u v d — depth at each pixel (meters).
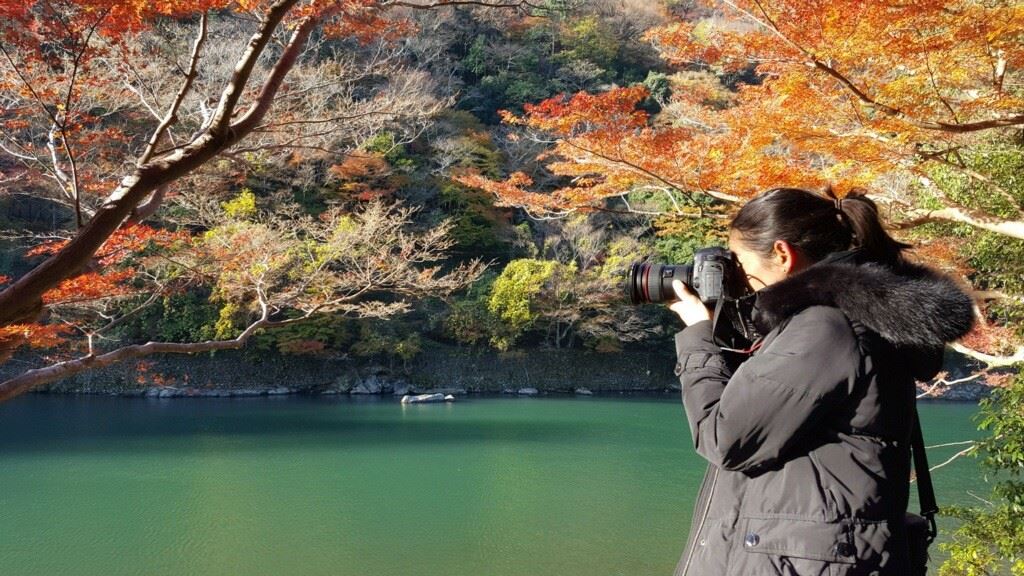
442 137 29.25
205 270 7.48
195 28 10.06
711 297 1.32
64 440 19.27
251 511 12.77
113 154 7.25
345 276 8.76
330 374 30.83
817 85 5.34
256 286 7.82
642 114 5.73
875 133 5.41
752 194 5.78
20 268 24.95
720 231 6.96
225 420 23.02
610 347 31.36
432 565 10.09
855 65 5.07
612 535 11.55
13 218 24.03
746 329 1.36
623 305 30.39
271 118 6.84
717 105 18.44
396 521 12.27
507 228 31.88
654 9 34.97
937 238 7.05
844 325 1.16
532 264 30.50
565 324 33.31
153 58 6.55
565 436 20.77
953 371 30.30
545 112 5.90
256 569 9.86
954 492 13.30
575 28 35.12
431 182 29.98
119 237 5.94
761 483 1.18
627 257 29.70
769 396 1.13
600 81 35.06
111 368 28.22
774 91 5.71
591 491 14.42
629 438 20.53
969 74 5.53
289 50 4.11
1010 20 4.43
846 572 1.08
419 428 21.94
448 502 13.52
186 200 9.12
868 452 1.14
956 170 6.82
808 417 1.13
